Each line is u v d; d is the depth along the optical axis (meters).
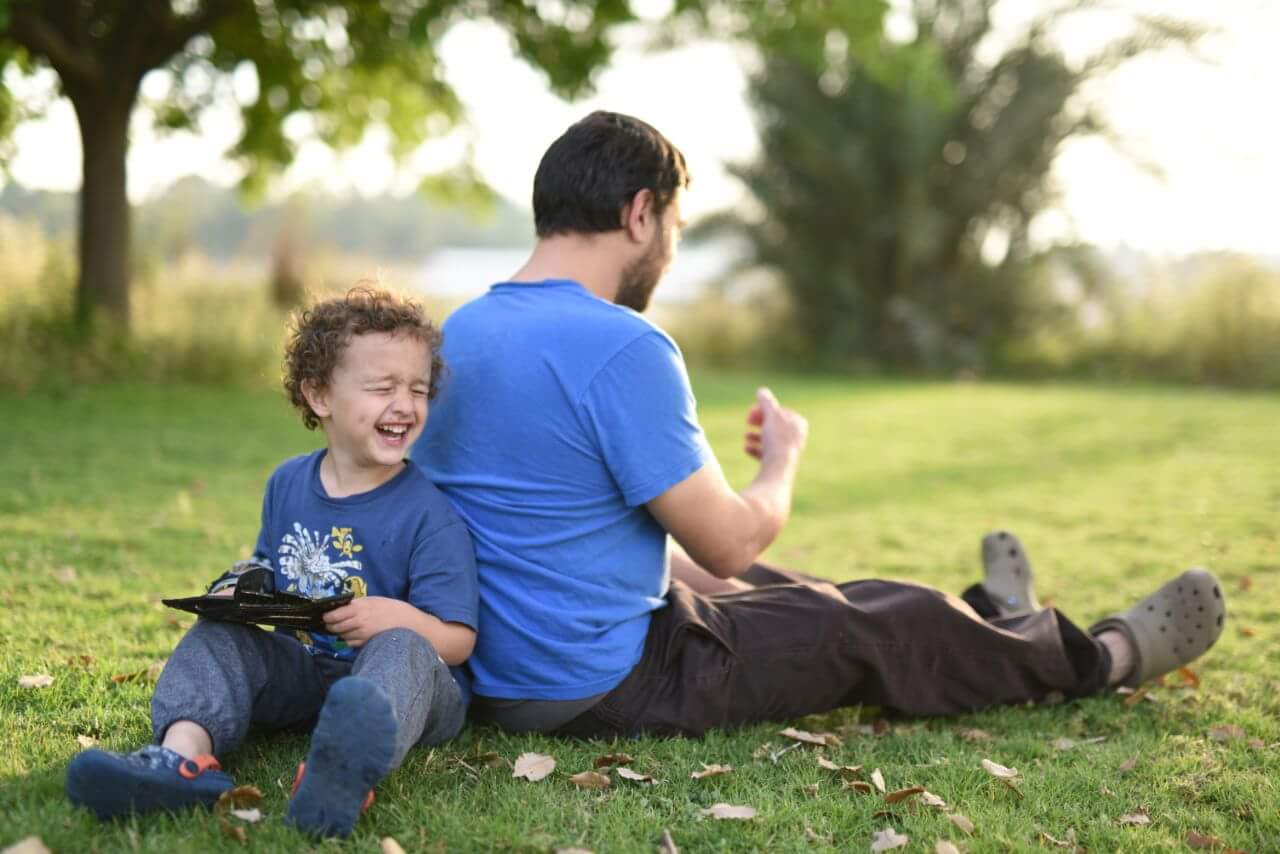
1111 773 2.53
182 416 8.76
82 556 4.25
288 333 2.40
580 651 2.43
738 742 2.57
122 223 11.20
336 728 1.91
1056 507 6.34
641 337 2.36
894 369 18.27
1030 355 17.83
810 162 18.14
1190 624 2.98
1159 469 7.73
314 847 1.94
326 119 13.58
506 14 11.23
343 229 39.75
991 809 2.28
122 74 10.88
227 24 11.59
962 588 4.46
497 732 2.57
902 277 18.52
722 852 2.05
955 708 2.80
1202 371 15.93
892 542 5.39
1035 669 2.86
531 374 2.37
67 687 2.79
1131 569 4.76
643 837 2.10
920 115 17.22
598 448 2.36
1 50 10.52
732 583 2.96
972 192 17.84
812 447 8.85
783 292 19.36
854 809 2.25
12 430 7.48
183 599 2.14
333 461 2.40
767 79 18.14
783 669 2.59
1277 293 15.80
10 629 3.25
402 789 2.23
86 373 10.27
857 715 2.87
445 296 15.20
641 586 2.50
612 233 2.49
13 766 2.26
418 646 2.18
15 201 13.17
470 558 2.36
